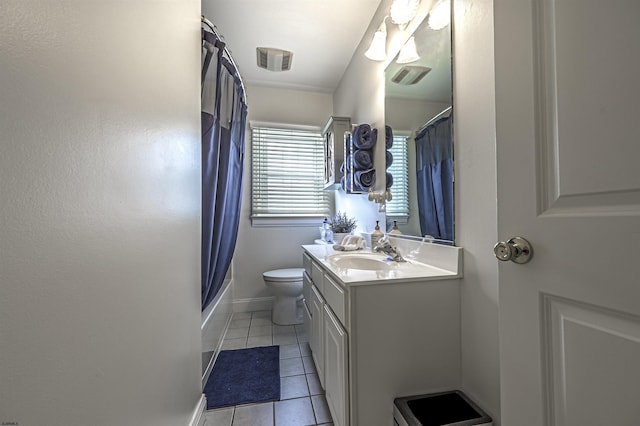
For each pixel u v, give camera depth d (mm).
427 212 1306
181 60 949
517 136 608
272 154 2941
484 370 979
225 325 2311
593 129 473
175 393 871
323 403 1403
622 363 435
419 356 1070
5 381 331
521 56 599
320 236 3016
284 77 2771
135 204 633
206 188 1475
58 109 410
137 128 644
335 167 2426
